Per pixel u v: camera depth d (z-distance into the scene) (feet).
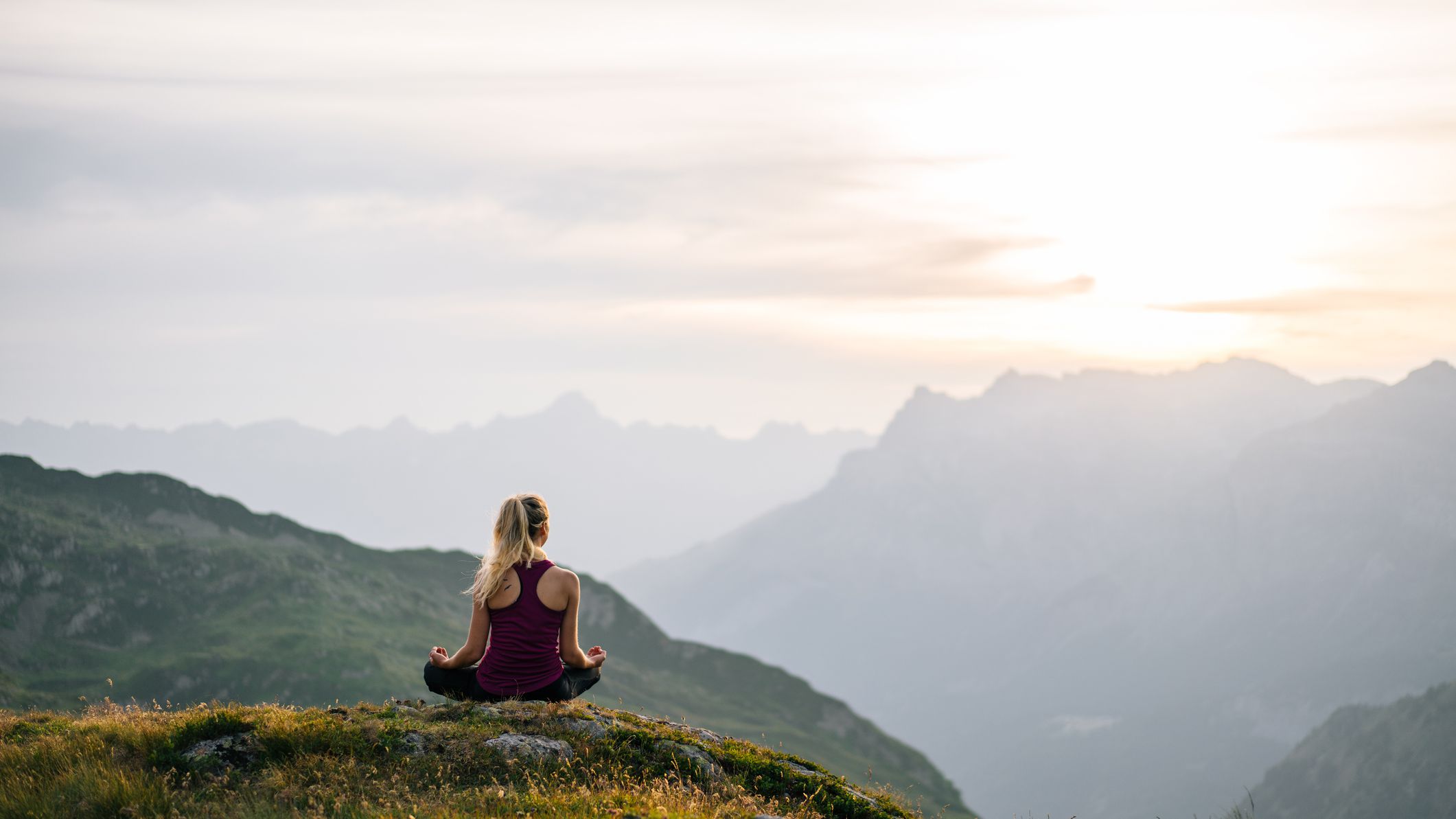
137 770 34.55
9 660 428.15
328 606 542.98
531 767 34.68
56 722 44.52
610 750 36.83
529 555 38.32
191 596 524.52
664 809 29.84
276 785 32.45
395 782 32.68
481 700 38.73
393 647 509.35
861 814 38.88
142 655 461.78
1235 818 53.78
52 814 31.30
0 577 476.13
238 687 433.48
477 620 38.34
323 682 443.32
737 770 39.60
